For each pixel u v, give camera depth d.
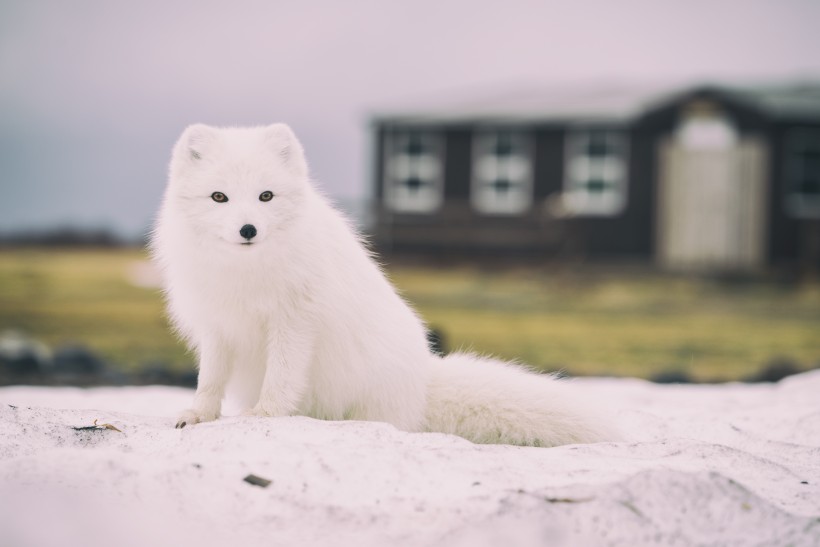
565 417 4.50
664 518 2.88
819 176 22.23
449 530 2.83
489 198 23.59
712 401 6.49
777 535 2.81
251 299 4.20
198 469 3.13
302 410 4.44
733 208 22.27
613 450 3.95
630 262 22.42
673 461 3.77
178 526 2.85
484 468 3.40
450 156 23.69
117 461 3.13
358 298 4.37
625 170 22.34
